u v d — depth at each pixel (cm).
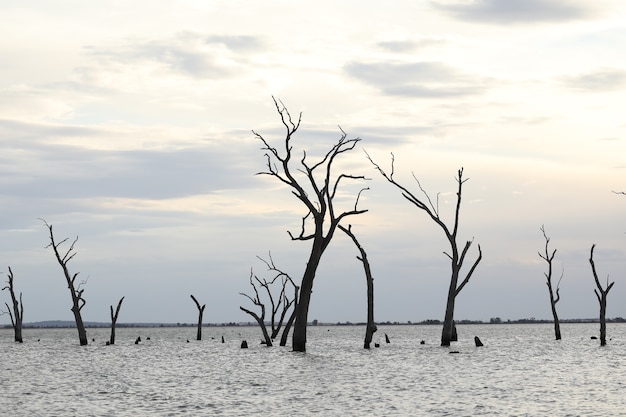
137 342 11062
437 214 6925
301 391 4194
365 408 3556
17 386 4544
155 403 3750
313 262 6394
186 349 9125
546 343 9788
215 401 3812
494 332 19188
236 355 7306
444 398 3859
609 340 11212
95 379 4981
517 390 4147
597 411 3375
